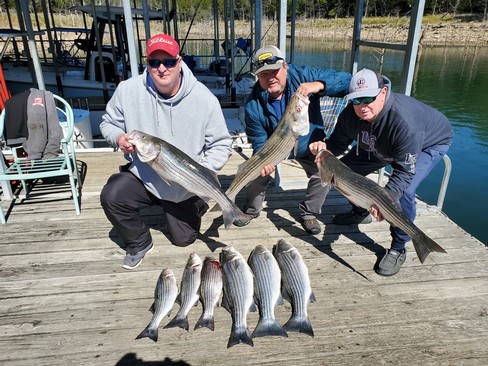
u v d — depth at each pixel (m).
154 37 2.65
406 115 2.63
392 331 2.48
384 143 2.84
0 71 5.07
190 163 2.70
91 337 2.44
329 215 4.05
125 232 3.08
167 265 3.16
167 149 2.62
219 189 2.82
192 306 2.76
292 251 2.89
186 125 2.99
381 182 4.59
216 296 2.66
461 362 2.25
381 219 2.57
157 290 2.68
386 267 3.02
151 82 2.88
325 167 2.70
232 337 2.33
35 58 4.84
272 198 4.45
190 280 2.77
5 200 4.25
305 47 32.62
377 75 2.62
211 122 3.03
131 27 3.90
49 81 9.09
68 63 11.45
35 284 2.94
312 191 3.46
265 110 3.54
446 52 31.03
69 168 3.81
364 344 2.38
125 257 3.14
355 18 4.64
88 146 6.25
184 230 3.32
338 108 5.70
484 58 27.75
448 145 3.06
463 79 19.98
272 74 3.24
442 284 2.94
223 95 9.58
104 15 9.50
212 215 4.05
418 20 3.49
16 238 3.54
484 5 41.34
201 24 29.44
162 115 2.95
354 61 4.78
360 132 3.01
